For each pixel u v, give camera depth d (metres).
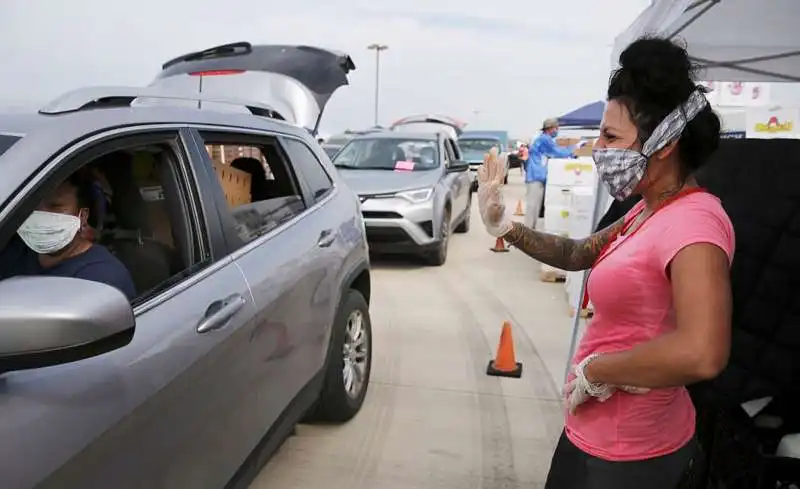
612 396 1.62
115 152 2.25
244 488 2.42
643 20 3.54
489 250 9.84
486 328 5.82
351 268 3.71
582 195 6.04
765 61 3.90
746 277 2.64
